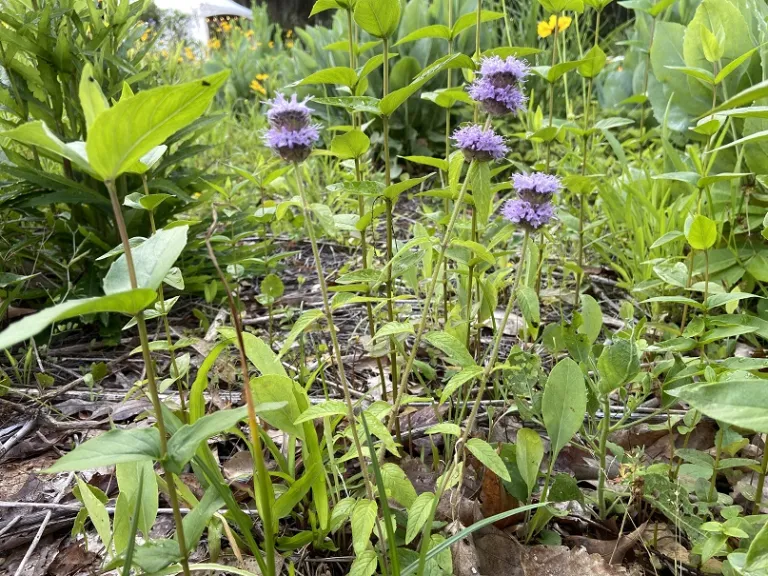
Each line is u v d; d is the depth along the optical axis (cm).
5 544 32
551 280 59
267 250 65
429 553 23
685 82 61
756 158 50
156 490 27
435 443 39
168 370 50
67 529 34
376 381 47
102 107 17
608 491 32
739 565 22
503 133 99
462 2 114
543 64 112
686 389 19
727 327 34
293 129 25
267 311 61
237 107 160
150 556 22
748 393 18
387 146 35
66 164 55
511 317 55
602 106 107
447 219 36
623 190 67
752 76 56
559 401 31
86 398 46
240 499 35
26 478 37
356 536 24
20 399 45
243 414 19
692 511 30
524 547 30
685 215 54
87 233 53
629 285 55
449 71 41
